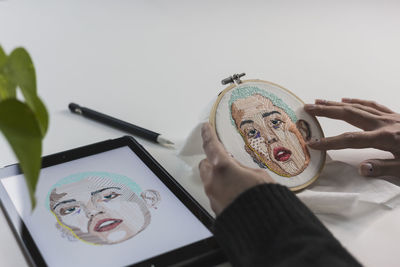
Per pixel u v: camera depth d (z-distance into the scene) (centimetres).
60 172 61
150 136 73
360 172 64
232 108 65
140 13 112
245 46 101
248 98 67
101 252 51
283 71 93
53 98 84
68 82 89
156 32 105
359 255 53
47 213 55
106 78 90
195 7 115
